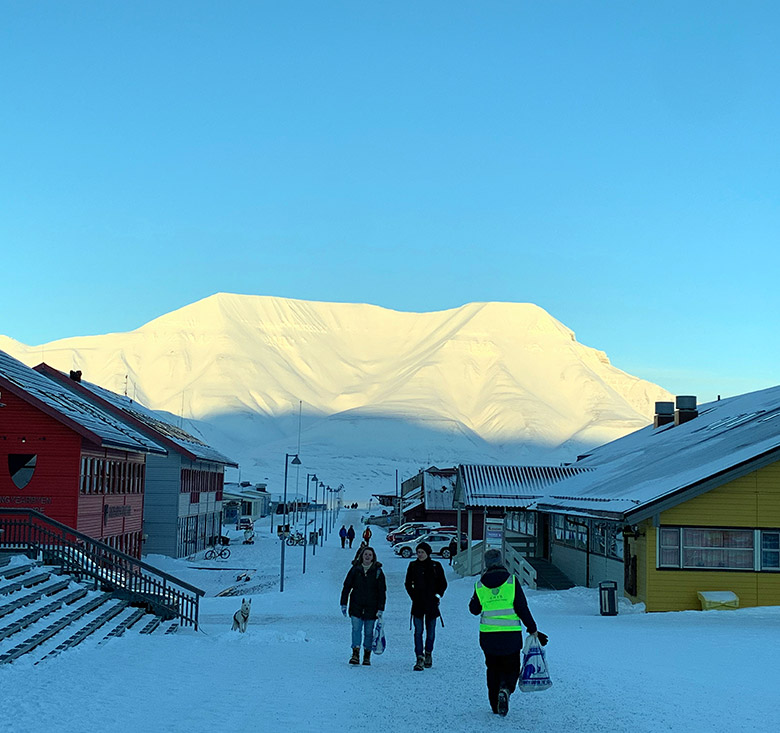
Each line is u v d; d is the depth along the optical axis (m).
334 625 25.48
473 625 24.45
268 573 52.44
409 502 97.94
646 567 28.14
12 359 39.09
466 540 64.62
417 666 14.96
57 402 36.50
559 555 41.97
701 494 28.11
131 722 10.23
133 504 45.19
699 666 15.04
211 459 66.50
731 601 27.22
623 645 18.14
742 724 10.38
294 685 13.30
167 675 13.84
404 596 37.16
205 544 69.56
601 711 11.17
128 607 23.34
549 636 20.09
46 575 22.02
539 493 48.41
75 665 14.12
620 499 30.50
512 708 11.42
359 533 107.44
